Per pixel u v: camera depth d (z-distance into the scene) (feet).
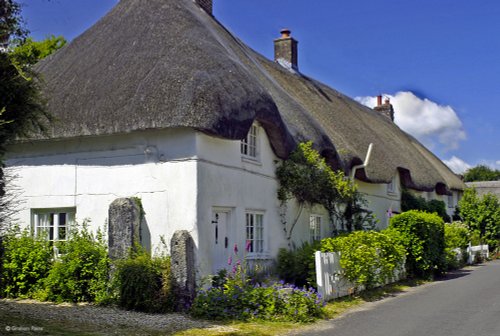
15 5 25.50
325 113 63.87
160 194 36.58
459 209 97.86
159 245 36.14
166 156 36.68
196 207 35.37
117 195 38.06
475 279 54.75
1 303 35.14
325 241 41.65
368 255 40.88
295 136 46.24
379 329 29.25
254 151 43.65
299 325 30.50
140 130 36.09
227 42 52.54
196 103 34.78
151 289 33.37
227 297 32.68
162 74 37.14
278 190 45.98
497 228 93.86
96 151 39.24
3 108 23.71
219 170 38.06
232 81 37.91
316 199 49.14
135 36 42.14
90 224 38.81
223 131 35.12
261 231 43.75
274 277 42.39
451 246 67.41
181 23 41.98
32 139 39.11
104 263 35.99
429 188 82.38
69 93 39.60
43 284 37.99
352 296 40.52
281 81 63.46
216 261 37.81
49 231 41.11
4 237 33.53
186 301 33.24
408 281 51.44
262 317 31.78
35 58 26.91
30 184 41.14
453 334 27.81
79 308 33.81
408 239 52.80
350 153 56.24
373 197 68.90
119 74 39.14
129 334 26.78
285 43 76.95
